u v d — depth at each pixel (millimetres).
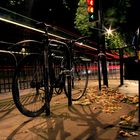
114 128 3254
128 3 19312
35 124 3541
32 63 3795
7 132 3203
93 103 5020
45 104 4008
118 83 8359
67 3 22750
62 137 2955
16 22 9242
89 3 7625
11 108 4730
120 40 20203
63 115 4023
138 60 3461
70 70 4730
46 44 3885
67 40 5312
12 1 18531
